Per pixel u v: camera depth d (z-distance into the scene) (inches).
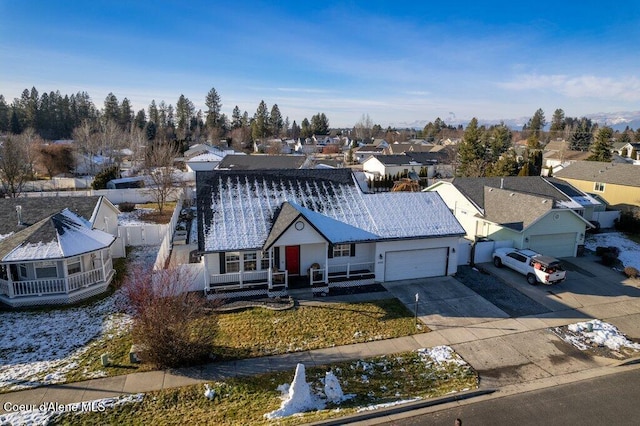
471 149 2541.8
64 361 604.4
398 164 2613.2
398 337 692.7
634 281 970.1
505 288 913.5
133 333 637.3
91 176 2628.0
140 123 5826.8
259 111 6195.9
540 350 665.0
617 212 1493.6
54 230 833.5
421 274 960.3
